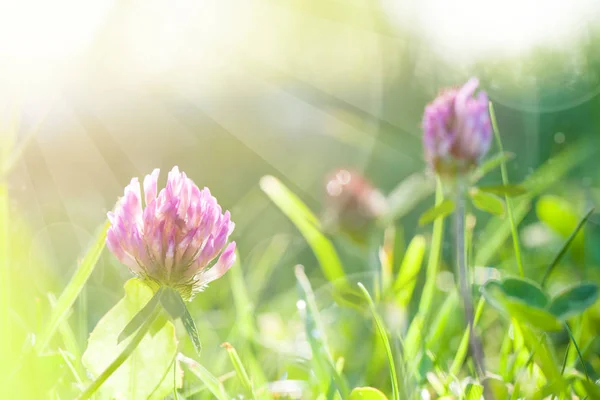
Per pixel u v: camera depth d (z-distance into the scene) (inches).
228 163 37.9
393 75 42.4
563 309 15.2
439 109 16.9
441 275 21.3
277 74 50.6
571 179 25.3
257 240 27.0
